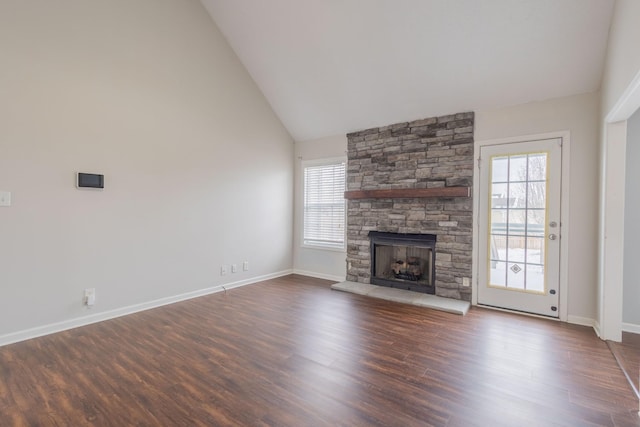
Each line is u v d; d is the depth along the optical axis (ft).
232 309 12.47
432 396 6.82
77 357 8.46
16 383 7.21
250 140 16.42
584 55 10.15
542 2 9.30
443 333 10.21
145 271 12.38
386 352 8.86
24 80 9.40
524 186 12.12
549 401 6.68
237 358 8.45
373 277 15.92
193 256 14.01
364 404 6.53
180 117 13.37
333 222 17.60
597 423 6.01
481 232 13.02
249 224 16.48
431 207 14.12
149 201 12.43
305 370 7.86
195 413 6.22
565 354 8.82
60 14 10.05
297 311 12.28
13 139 9.25
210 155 14.56
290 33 13.30
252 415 6.17
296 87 15.66
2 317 9.18
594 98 10.85
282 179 18.35
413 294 14.17
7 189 9.18
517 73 11.31
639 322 10.38
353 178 16.63
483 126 12.95
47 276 9.96
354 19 11.69
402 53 12.05
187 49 13.56
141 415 6.16
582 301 11.12
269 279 17.57
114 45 11.31
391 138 15.30
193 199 13.94
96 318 11.05
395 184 15.19
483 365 8.18
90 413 6.20
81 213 10.64
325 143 17.76
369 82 13.75
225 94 15.12
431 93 13.16
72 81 10.34
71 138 10.35
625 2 7.68
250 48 14.87
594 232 10.89
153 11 12.41
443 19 10.55
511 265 12.43
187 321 11.15
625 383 7.38
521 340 9.73
